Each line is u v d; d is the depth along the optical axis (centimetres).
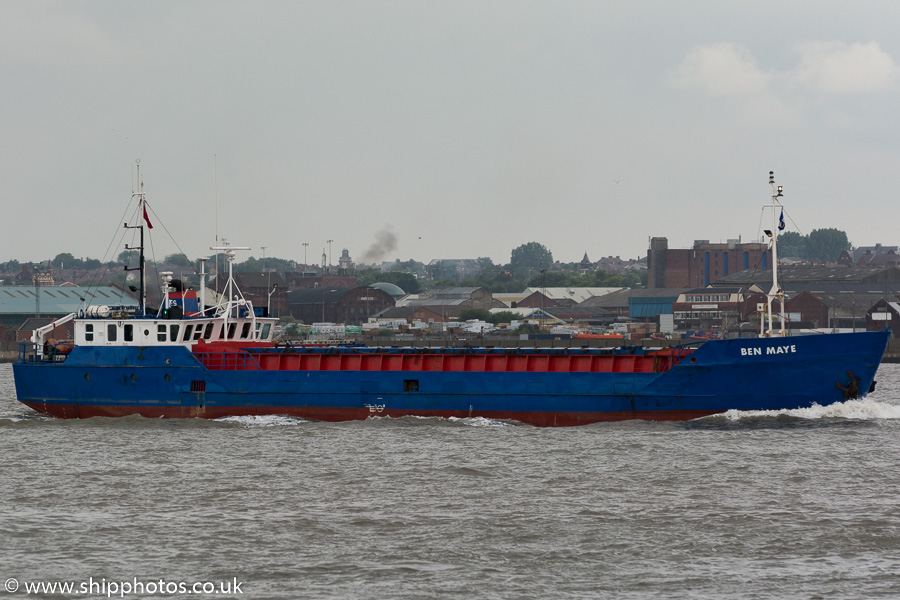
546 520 14538
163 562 12781
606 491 16288
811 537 13662
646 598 11531
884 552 13038
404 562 12750
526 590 11775
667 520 14525
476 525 14312
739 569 12462
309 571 12431
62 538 13775
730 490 16288
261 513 15038
